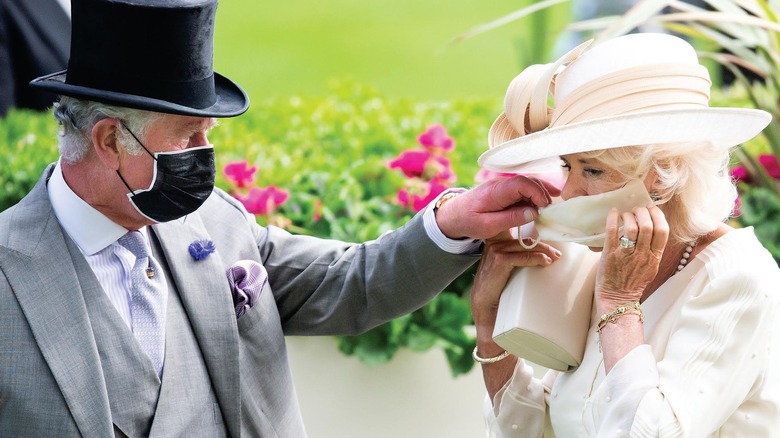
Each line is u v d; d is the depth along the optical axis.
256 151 15.43
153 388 8.02
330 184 13.32
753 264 7.25
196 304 8.35
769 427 7.28
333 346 11.96
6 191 13.74
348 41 43.78
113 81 7.77
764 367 7.22
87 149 7.97
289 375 8.86
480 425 12.05
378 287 8.77
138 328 8.15
